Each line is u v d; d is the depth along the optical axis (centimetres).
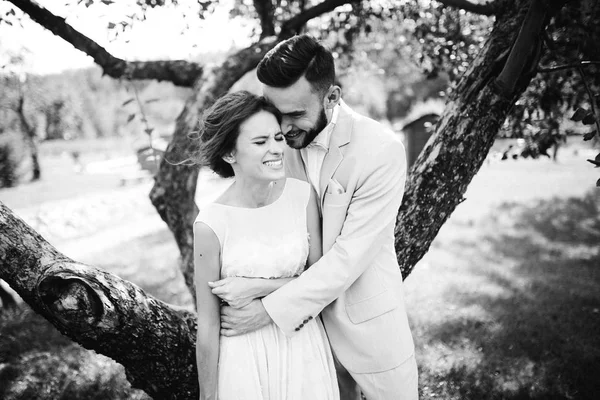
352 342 205
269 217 191
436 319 470
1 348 434
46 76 2642
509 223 899
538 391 332
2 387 366
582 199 1082
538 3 231
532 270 607
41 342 450
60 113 2791
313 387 193
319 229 205
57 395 355
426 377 360
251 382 186
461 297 527
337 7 416
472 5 374
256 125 178
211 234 183
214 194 1469
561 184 1346
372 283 204
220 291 183
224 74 375
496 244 750
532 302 494
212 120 182
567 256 658
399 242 248
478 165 257
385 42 550
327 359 204
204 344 187
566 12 292
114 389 358
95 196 1568
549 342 400
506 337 415
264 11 407
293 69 175
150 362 202
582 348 385
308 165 204
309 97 181
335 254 190
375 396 208
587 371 351
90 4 281
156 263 774
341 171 197
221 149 183
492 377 353
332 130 200
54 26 327
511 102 257
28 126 2225
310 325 203
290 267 192
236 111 178
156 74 387
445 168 249
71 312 176
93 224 1186
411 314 489
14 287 186
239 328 189
